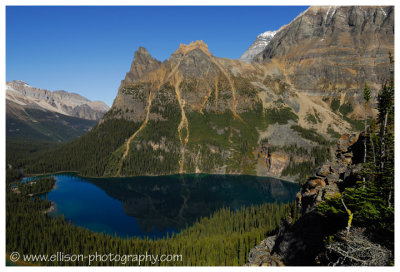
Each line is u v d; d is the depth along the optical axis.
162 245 91.19
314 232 41.22
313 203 52.72
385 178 34.53
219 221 120.88
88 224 137.00
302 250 41.50
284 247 45.44
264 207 125.25
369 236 29.48
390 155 38.66
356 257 27.69
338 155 65.94
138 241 95.31
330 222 39.75
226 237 98.25
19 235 102.25
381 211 30.34
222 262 78.75
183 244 88.56
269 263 45.88
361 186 37.69
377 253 26.81
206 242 89.81
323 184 58.78
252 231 95.06
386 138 41.44
